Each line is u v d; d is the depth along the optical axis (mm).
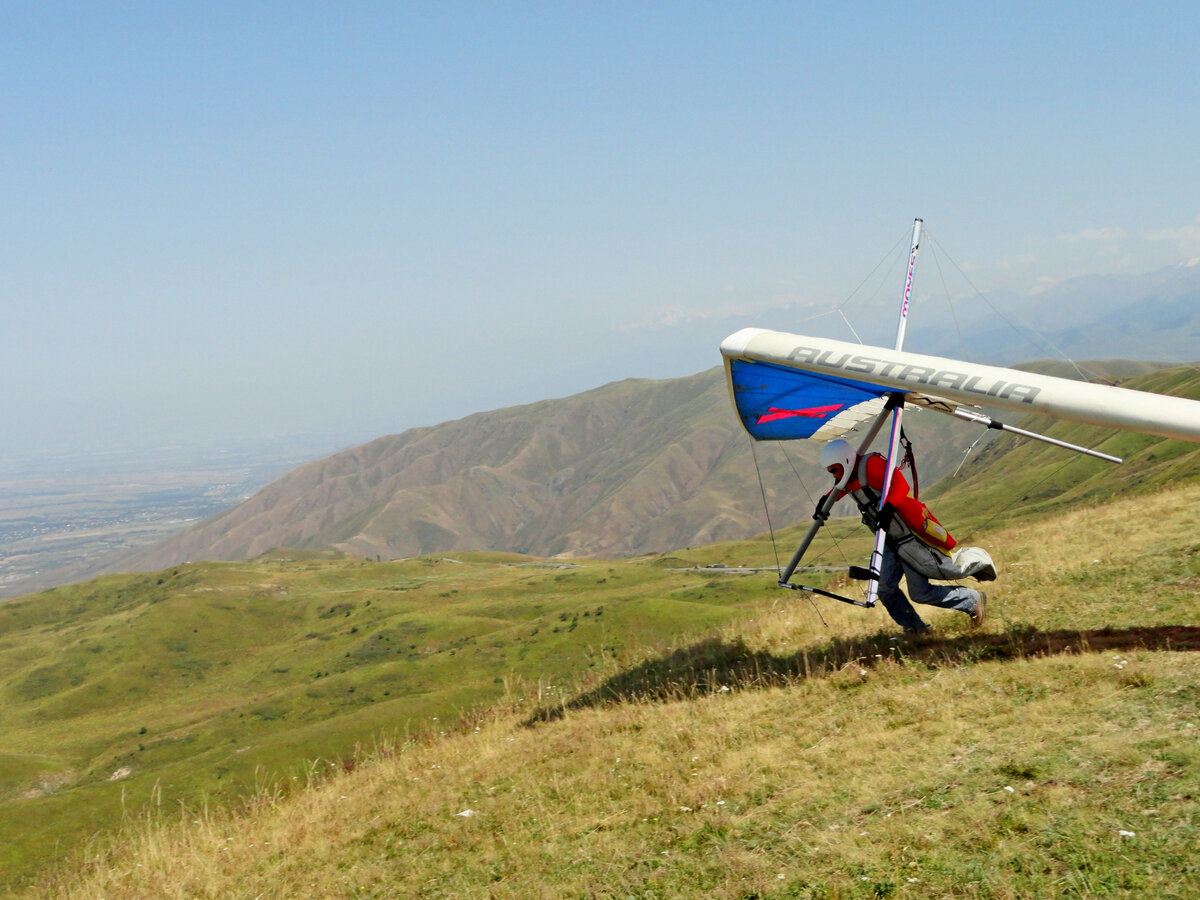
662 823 5828
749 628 11562
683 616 144875
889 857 4539
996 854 4297
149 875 6859
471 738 9508
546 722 9484
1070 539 11539
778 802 5637
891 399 8781
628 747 7590
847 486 8477
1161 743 4895
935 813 4867
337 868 6375
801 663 8898
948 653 7797
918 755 5746
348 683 153500
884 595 8594
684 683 9500
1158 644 6633
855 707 7047
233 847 7246
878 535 8289
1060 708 5828
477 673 144000
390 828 6984
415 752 9562
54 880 7633
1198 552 8906
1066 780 4820
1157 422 6648
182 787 85688
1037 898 3889
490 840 6238
